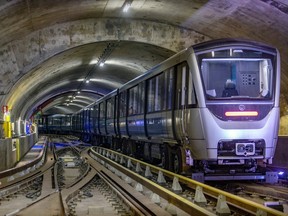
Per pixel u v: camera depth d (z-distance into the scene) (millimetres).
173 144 13539
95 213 8867
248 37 17234
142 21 19688
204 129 11203
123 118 22359
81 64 26781
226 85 11625
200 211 7074
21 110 28922
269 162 11742
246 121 11352
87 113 44156
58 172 18172
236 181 12969
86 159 24094
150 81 16578
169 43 19844
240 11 15164
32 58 18406
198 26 18766
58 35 18734
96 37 19250
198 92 11305
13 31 15875
